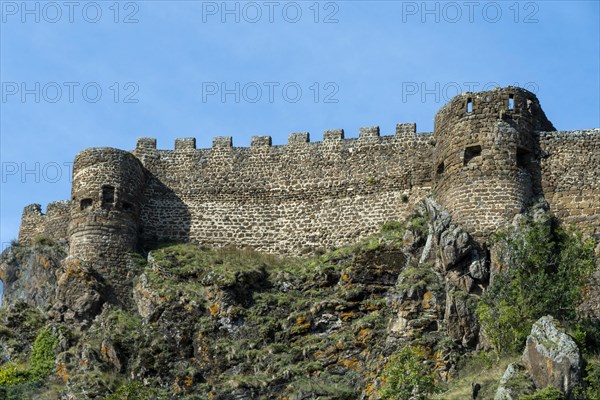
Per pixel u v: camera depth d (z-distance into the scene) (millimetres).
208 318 70250
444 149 72438
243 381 65938
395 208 75312
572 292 62938
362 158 77438
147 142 81000
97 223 75625
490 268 67000
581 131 72125
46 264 78375
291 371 66125
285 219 77688
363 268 70438
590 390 56438
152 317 71000
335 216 76688
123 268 74938
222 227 78375
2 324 74562
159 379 68312
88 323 72750
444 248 67688
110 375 68438
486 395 58562
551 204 70938
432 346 64562
